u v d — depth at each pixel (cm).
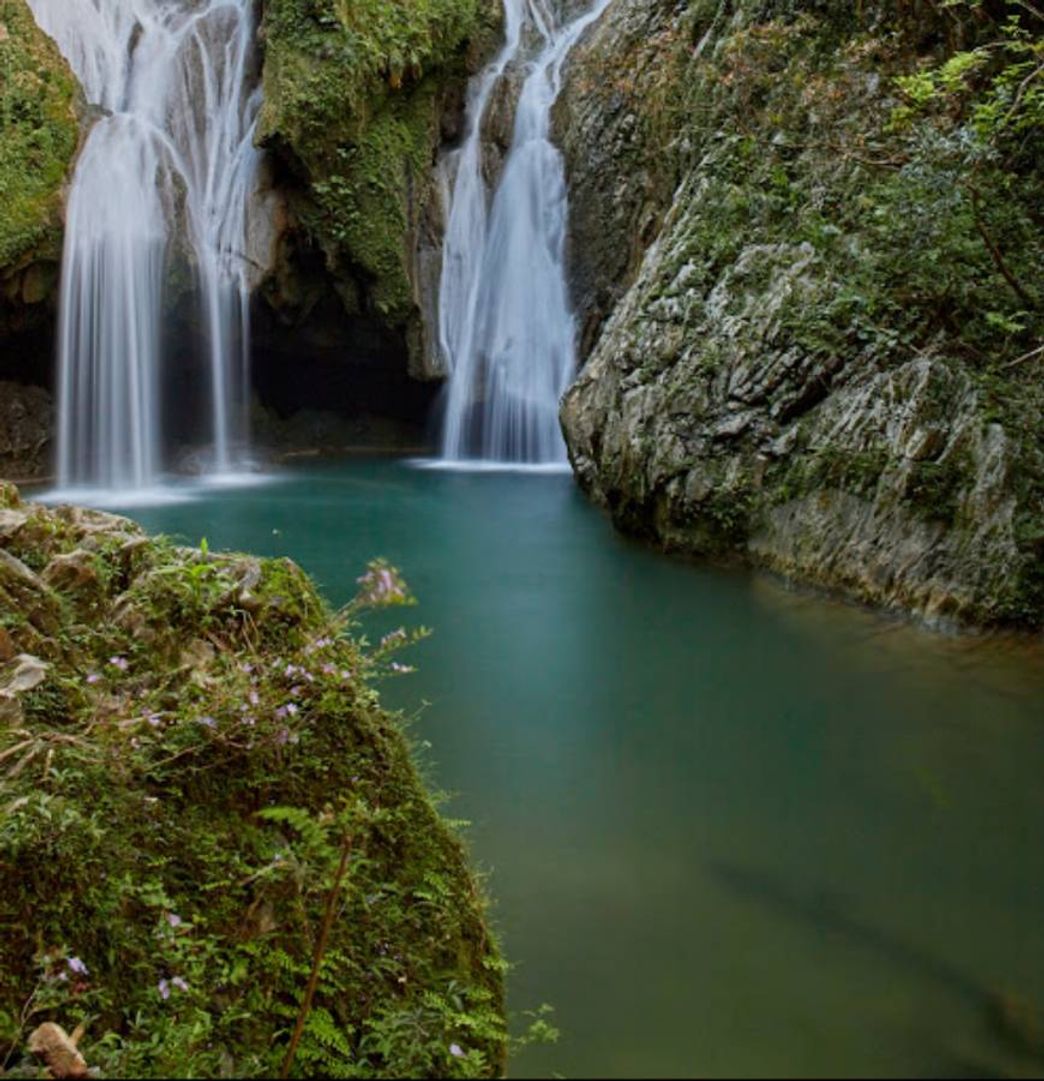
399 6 1388
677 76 1209
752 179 983
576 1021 295
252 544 955
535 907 359
